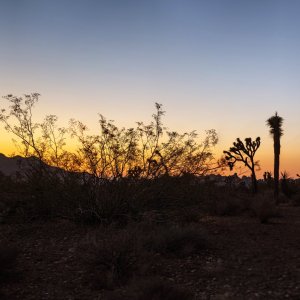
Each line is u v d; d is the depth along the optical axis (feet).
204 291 24.82
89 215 43.98
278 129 106.01
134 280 24.20
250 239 39.60
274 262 31.19
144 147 44.62
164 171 45.50
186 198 47.60
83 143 43.75
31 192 45.21
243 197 68.69
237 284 26.13
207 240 35.58
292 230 45.75
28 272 28.04
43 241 36.50
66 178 44.29
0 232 39.78
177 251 33.01
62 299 23.71
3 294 24.08
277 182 104.06
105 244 29.32
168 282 23.97
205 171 48.16
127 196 44.29
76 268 28.96
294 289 25.00
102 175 44.24
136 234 33.86
